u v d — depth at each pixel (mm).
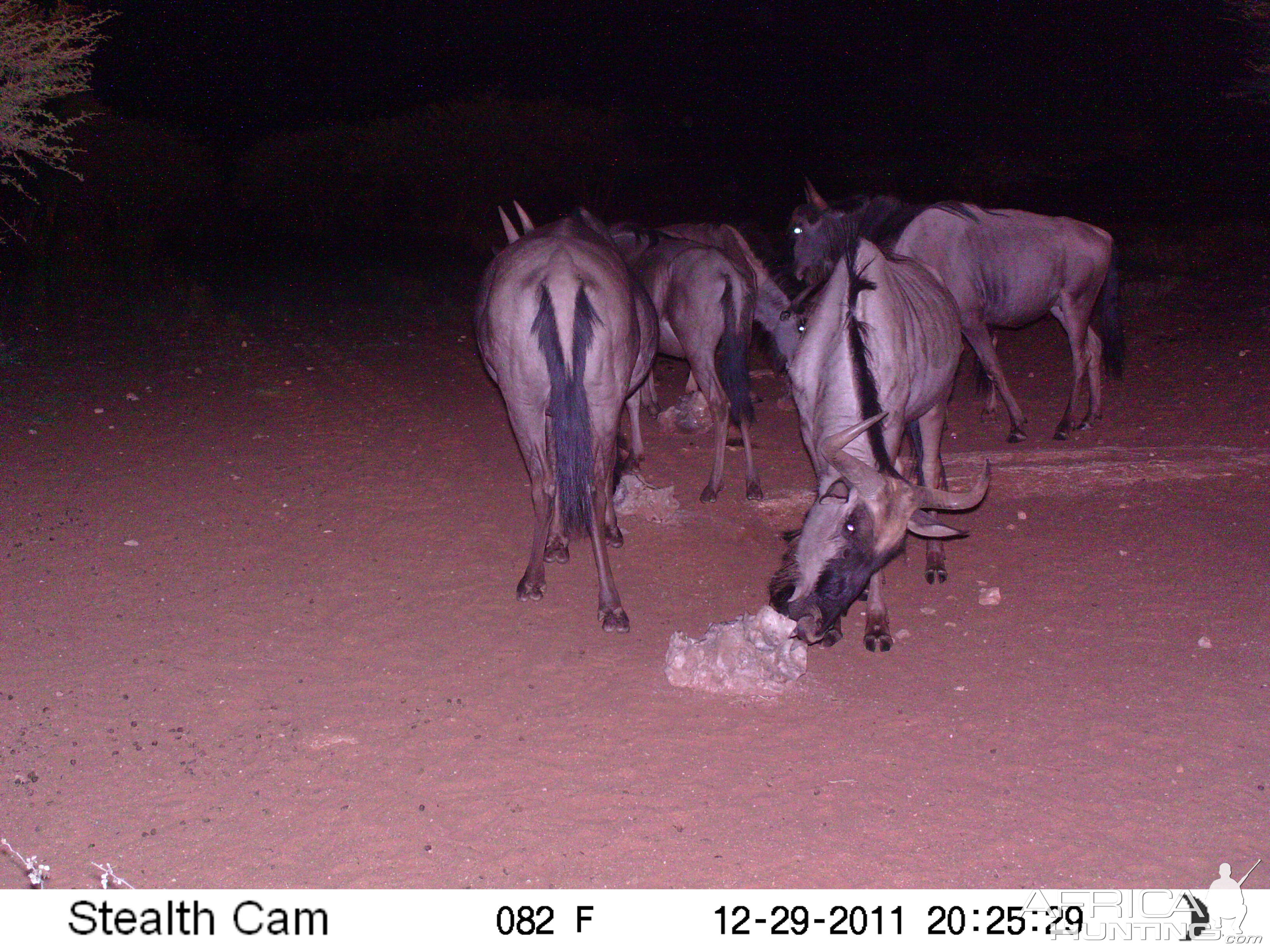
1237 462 6043
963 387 7812
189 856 3320
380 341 8711
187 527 5254
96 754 3701
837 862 3307
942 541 4922
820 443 4148
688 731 3859
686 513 5602
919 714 3945
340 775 3633
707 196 16672
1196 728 3830
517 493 5781
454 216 14805
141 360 7727
